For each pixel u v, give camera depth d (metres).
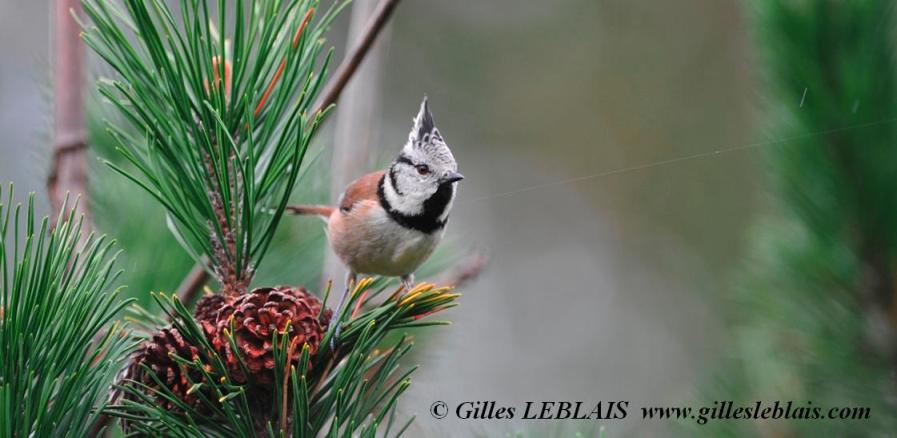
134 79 4.89
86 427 4.87
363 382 4.89
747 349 4.98
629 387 5.75
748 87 5.92
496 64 6.53
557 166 6.38
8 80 5.62
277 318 4.89
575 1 6.63
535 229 6.28
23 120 5.52
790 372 4.97
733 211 5.90
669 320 5.86
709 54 6.22
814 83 4.96
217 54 4.92
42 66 5.04
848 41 4.96
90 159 5.01
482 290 6.14
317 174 5.07
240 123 4.91
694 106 6.20
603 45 6.49
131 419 4.87
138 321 4.93
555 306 6.06
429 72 6.46
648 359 5.79
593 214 6.27
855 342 4.96
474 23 6.63
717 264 5.86
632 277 6.05
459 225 5.45
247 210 4.90
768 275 4.98
